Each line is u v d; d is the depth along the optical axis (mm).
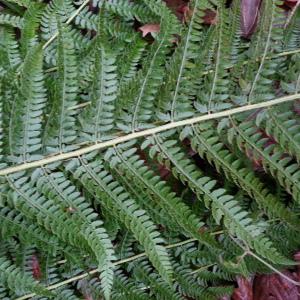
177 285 524
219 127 392
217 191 380
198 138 392
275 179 494
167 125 393
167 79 396
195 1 365
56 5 510
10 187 392
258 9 505
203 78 436
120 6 521
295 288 511
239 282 508
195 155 522
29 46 482
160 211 416
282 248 494
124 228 491
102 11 385
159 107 394
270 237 494
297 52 437
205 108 392
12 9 555
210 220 496
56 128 391
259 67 384
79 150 394
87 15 526
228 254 495
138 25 571
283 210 397
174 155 388
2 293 469
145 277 493
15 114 380
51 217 383
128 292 493
